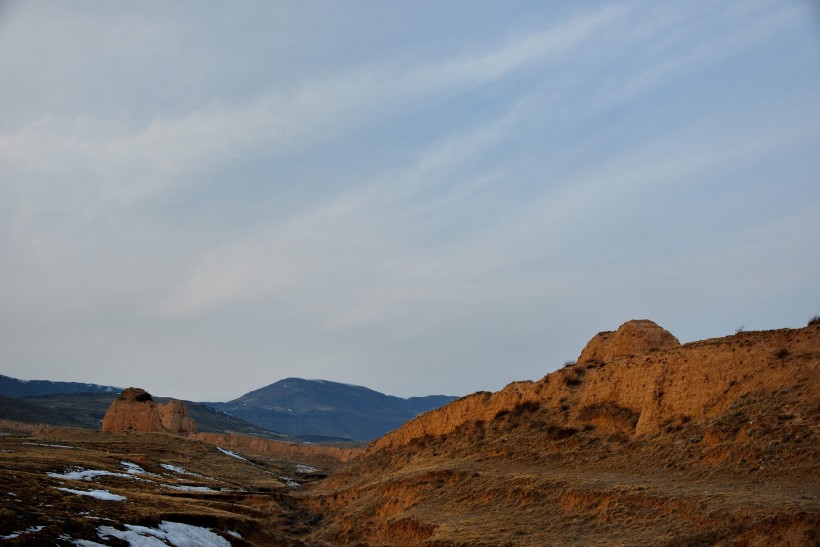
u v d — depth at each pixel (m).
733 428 49.28
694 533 39.62
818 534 34.97
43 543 40.88
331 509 77.38
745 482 43.97
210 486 88.25
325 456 153.38
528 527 49.44
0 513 43.19
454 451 76.12
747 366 53.62
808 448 43.72
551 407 72.00
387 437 96.56
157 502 60.72
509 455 66.75
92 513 49.72
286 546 59.41
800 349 51.50
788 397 48.59
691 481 47.09
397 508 65.88
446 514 58.34
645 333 71.12
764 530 36.88
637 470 52.69
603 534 44.56
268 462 134.50
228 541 54.75
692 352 58.56
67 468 74.62
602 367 68.81
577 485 51.81
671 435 54.59
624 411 62.25
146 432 136.25
